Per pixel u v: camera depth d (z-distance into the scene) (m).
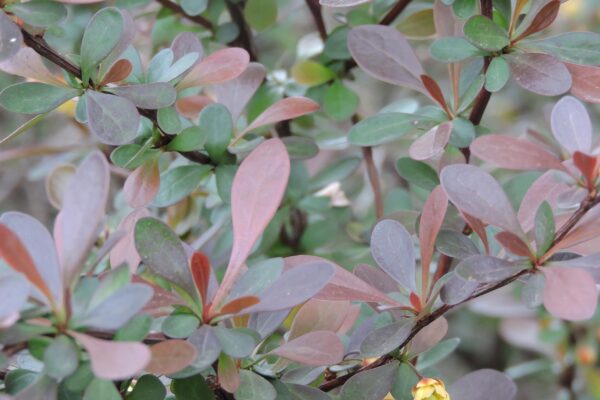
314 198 0.42
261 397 0.29
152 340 0.28
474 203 0.28
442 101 0.33
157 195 0.34
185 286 0.28
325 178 0.42
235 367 0.29
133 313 0.26
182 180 0.34
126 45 0.32
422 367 0.35
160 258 0.28
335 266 0.30
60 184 0.40
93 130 0.30
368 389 0.31
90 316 0.26
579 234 0.28
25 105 0.30
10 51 0.29
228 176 0.34
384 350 0.30
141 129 0.34
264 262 0.29
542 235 0.28
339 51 0.40
